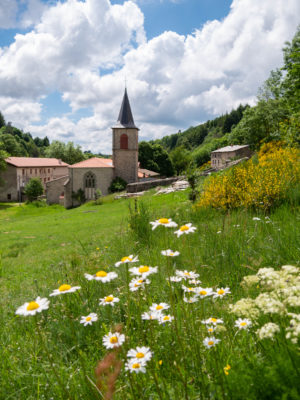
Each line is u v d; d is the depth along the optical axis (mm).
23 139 176625
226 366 1555
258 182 8836
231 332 2111
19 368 2344
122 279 3559
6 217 47625
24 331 3164
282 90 42000
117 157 58500
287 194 7988
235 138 60219
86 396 1837
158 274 3682
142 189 39344
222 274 3594
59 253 11234
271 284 1609
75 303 3250
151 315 1877
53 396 1944
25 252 13508
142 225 7262
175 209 10227
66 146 104500
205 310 2457
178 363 1721
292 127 22844
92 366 2109
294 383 1127
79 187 57531
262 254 3975
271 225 5281
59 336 2746
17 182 76875
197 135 191000
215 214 8086
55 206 60156
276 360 1227
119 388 1607
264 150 24062
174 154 110875
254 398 1167
